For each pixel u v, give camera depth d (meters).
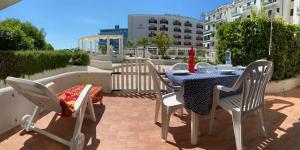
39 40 13.40
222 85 3.20
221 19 44.81
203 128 3.66
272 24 6.30
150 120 4.04
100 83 6.37
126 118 4.15
